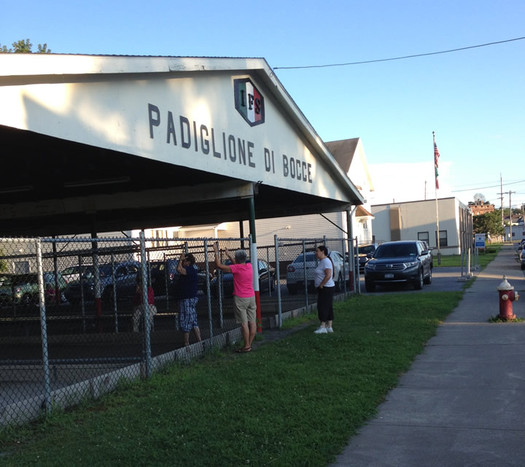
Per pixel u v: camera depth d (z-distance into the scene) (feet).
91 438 16.37
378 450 15.46
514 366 24.72
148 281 37.68
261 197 53.01
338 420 17.60
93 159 28.73
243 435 16.21
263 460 14.39
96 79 23.54
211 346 30.17
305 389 21.26
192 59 30.09
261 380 22.68
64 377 25.86
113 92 24.61
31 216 45.78
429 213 172.04
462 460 14.58
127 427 17.31
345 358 26.73
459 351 28.53
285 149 45.16
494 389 21.25
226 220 66.03
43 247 75.51
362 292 68.80
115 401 20.45
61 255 35.32
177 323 35.47
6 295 35.06
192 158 30.86
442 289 65.67
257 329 36.94
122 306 47.47
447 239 170.19
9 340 35.40
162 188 41.19
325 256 34.68
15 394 21.54
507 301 36.94
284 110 44.70
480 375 23.47
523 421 17.48
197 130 31.65
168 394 21.13
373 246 115.55
